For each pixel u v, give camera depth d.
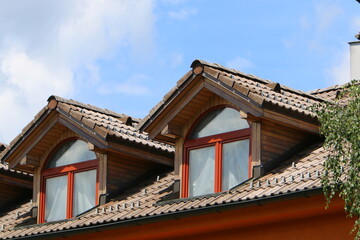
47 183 28.83
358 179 16.95
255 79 26.45
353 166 17.14
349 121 17.08
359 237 18.23
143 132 26.12
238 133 24.38
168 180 27.28
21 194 32.09
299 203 20.58
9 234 27.58
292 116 23.86
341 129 17.27
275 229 21.56
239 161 24.27
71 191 28.08
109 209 25.80
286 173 22.75
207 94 24.97
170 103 25.25
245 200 21.05
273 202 20.66
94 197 27.56
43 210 28.61
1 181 31.20
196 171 25.19
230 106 24.75
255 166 23.59
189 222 22.72
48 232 25.33
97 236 24.75
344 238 20.27
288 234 21.28
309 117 24.09
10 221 29.47
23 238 26.08
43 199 28.70
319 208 20.31
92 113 28.92
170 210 22.81
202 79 24.70
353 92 17.59
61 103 27.92
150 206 24.56
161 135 25.88
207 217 22.31
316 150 23.86
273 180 22.16
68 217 27.91
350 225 20.20
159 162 28.12
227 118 24.84
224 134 24.70
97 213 25.89
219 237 22.67
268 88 25.62
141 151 27.77
